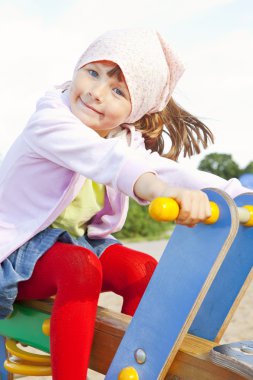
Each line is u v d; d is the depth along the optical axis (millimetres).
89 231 1703
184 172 1403
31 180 1523
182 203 1070
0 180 1569
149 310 1165
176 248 1155
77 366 1272
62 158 1402
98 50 1538
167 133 1904
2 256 1449
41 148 1459
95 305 1325
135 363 1165
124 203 1703
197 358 1128
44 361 1492
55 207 1487
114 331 1302
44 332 1396
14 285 1405
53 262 1401
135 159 1271
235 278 1298
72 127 1407
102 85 1503
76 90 1518
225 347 1102
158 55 1608
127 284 1627
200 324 1276
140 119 1826
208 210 1078
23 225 1500
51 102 1508
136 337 1174
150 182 1198
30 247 1466
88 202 1638
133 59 1530
